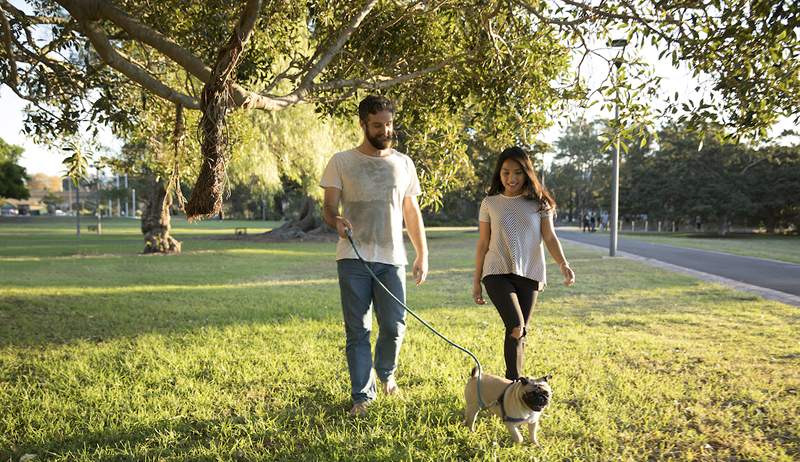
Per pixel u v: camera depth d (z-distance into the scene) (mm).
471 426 3600
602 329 7000
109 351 5781
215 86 3953
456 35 6219
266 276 14273
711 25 4547
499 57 5633
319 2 5652
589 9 4992
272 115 19484
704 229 51562
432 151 6398
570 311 8492
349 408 4000
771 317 7871
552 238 4109
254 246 27594
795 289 11266
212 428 3668
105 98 5512
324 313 8250
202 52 5395
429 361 5273
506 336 3959
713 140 44906
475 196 35844
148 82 4445
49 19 5406
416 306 9039
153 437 3520
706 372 5004
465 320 7656
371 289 4012
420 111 6480
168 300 9680
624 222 66250
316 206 32750
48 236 37188
